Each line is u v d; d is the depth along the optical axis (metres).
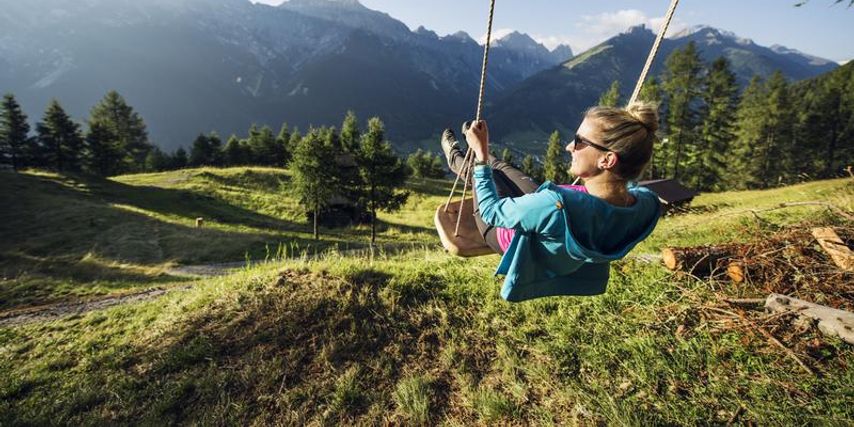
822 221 6.81
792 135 53.56
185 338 5.37
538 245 1.77
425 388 4.09
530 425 3.50
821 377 3.47
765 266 5.06
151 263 24.52
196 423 4.00
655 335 4.31
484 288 5.62
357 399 4.11
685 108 47.34
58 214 31.91
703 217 9.60
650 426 3.26
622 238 1.67
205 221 36.72
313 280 6.12
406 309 5.43
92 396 4.59
